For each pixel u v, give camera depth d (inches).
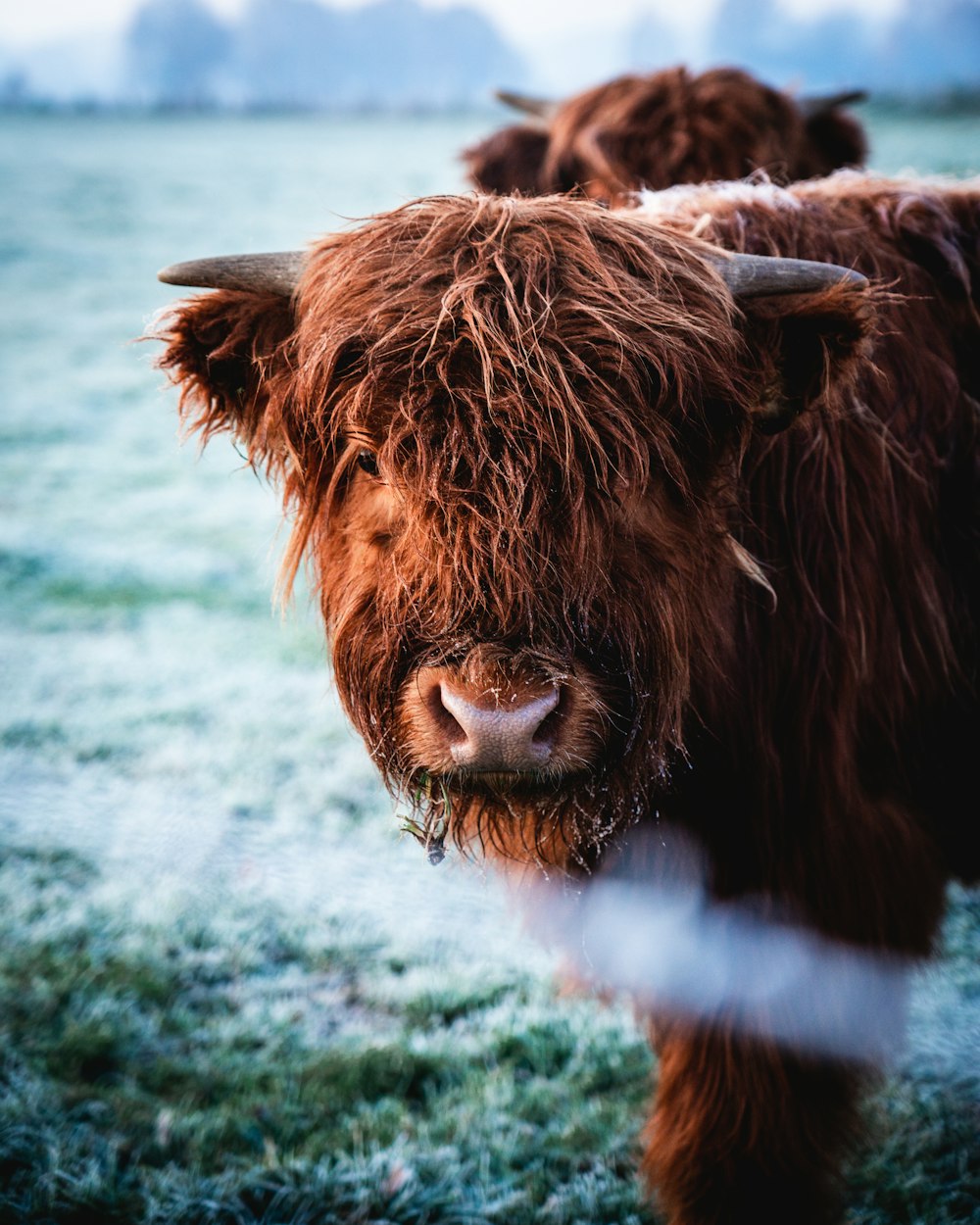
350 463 89.5
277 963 169.2
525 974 165.2
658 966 103.9
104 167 2054.6
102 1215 121.1
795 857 99.0
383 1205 124.2
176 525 406.0
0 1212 120.3
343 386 85.7
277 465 103.7
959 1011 154.3
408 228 90.7
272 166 2091.5
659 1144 106.8
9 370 708.7
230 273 96.3
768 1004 99.6
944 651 105.7
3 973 159.6
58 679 271.3
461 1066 146.2
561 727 82.0
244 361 98.3
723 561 92.9
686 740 96.7
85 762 231.6
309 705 258.8
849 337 85.0
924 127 1877.5
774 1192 102.1
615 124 188.7
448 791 89.1
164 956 167.5
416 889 189.0
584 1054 147.7
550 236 88.3
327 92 7726.4
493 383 80.6
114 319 885.8
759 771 99.0
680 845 101.0
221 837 203.5
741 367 88.9
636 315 84.2
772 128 188.1
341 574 92.2
